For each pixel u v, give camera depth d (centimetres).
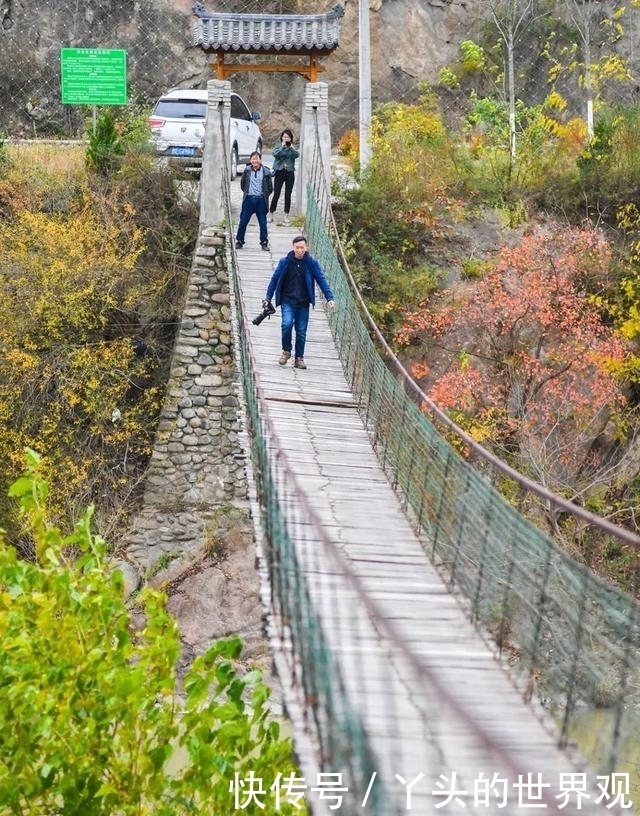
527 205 3156
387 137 3192
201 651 2497
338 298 2383
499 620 1267
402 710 1003
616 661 1348
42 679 1045
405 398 1709
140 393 2883
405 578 1366
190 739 1052
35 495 1160
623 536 1048
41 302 2756
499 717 1073
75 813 1036
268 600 1233
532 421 2556
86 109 4138
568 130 3519
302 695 1020
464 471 1400
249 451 1680
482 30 4384
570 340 2633
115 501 2736
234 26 2855
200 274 2830
